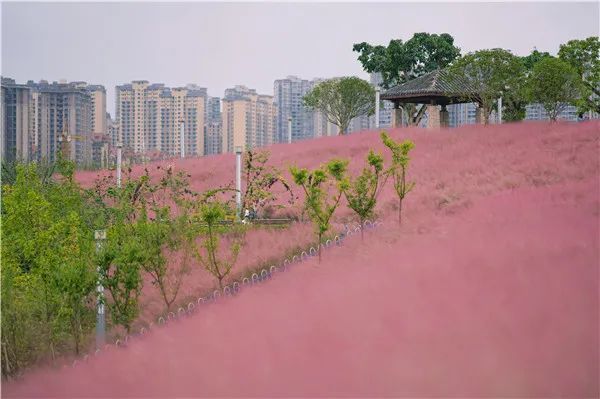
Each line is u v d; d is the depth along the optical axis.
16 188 25.53
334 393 12.78
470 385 11.95
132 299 22.14
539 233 19.42
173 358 16.23
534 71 47.75
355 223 29.11
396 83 79.81
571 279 15.07
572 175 30.41
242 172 43.97
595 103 53.66
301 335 15.02
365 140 48.41
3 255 22.83
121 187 38.53
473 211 25.19
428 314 14.44
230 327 17.14
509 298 14.47
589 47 52.03
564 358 12.09
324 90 76.62
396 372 12.60
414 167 36.25
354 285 17.91
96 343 21.00
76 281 20.58
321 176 25.39
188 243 24.78
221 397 13.76
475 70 50.28
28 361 20.42
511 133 40.97
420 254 19.52
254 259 25.77
